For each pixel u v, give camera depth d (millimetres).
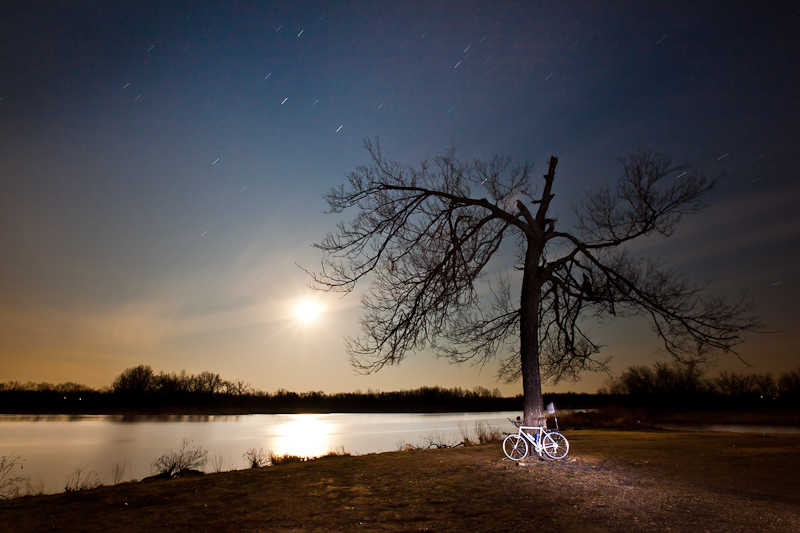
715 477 10734
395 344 13734
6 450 36500
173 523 7727
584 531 6941
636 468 11844
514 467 12086
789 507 8125
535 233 14336
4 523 7801
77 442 44062
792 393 52625
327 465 13828
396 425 71875
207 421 95500
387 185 14406
